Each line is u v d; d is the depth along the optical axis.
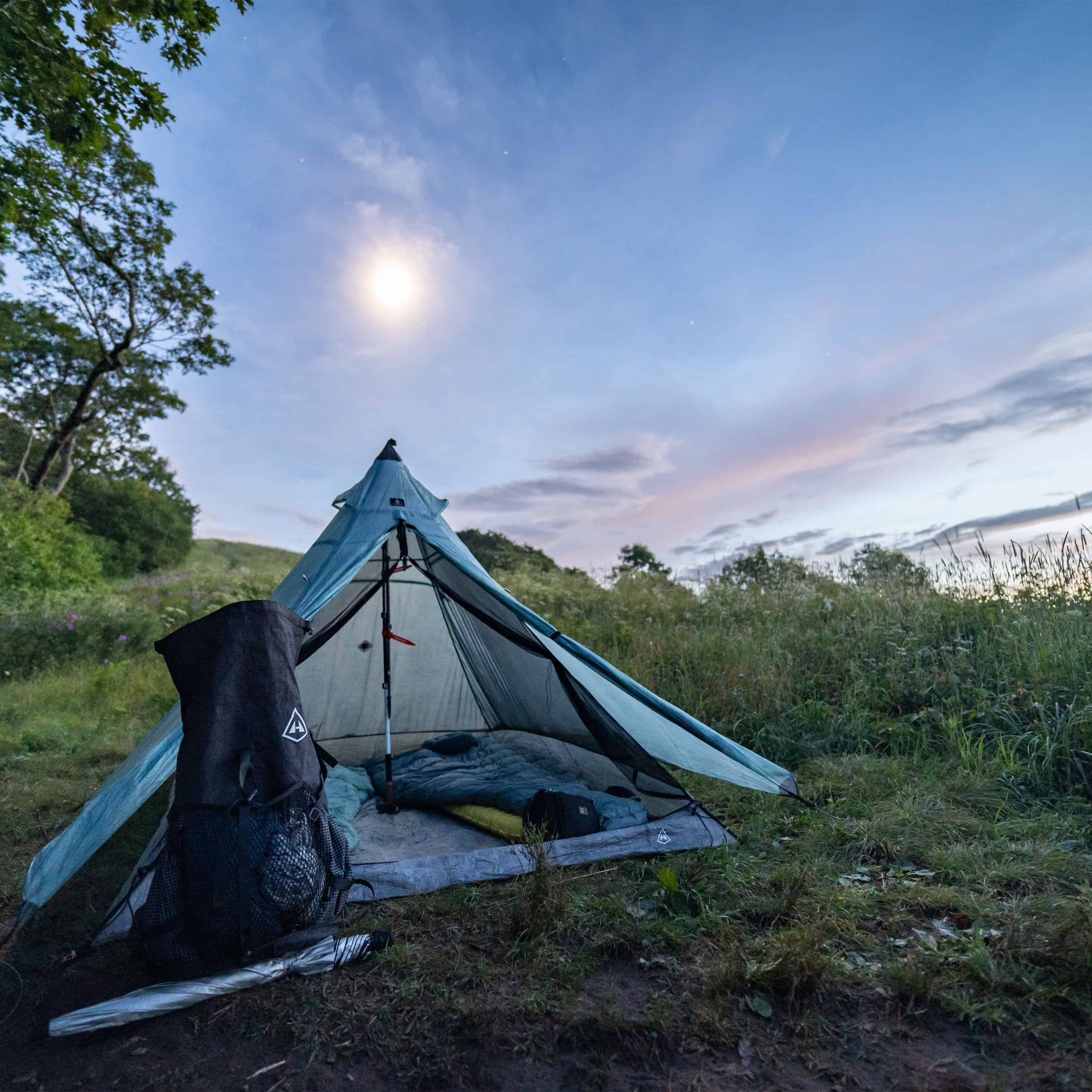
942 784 4.39
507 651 5.21
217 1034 2.44
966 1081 2.13
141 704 7.93
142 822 4.72
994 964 2.59
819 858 3.58
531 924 2.98
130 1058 2.34
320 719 5.94
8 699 8.05
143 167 19.75
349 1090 2.19
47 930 3.31
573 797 3.86
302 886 2.66
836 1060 2.25
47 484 26.61
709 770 3.94
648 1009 2.51
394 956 2.83
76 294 21.92
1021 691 5.08
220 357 24.27
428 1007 2.54
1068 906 2.93
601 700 4.30
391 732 6.02
